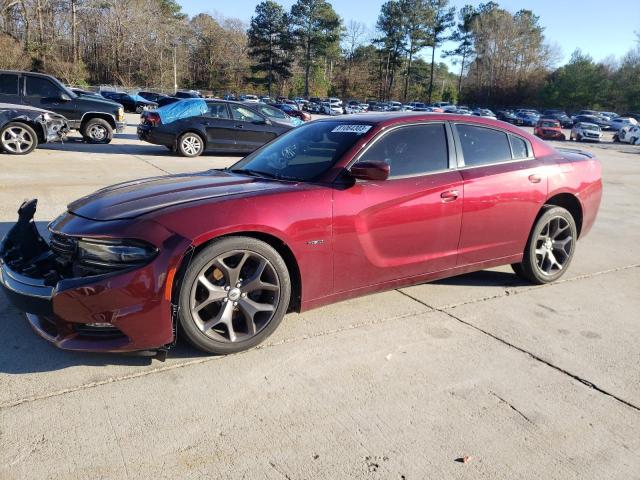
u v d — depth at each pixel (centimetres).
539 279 473
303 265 333
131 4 7419
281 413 267
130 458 230
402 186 373
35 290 285
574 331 380
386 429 258
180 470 225
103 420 255
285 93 9000
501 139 447
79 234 292
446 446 247
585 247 633
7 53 5462
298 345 340
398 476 226
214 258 300
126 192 341
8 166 975
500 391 296
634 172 1523
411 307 412
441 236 397
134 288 280
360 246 355
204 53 8750
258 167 398
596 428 266
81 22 7319
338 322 378
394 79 9769
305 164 375
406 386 297
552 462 239
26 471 220
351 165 360
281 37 8525
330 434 253
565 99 8238
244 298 319
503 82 8875
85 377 292
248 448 240
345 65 10062
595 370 324
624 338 371
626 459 243
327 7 8538
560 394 296
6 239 331
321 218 334
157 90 7069
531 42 8981
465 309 413
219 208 304
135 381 290
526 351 346
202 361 314
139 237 285
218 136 1297
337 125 406
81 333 292
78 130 1447
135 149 1403
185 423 256
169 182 362
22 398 270
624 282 498
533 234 456
